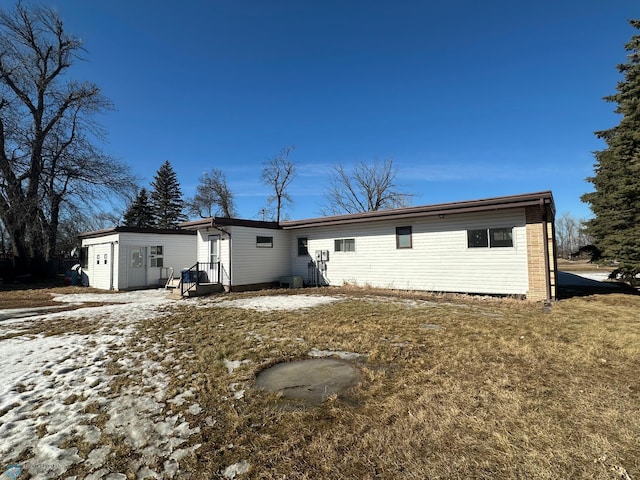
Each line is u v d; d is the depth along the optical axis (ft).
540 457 7.75
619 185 38.45
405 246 40.75
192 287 41.19
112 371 14.44
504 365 13.70
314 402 11.10
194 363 15.25
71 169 72.69
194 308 30.78
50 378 13.82
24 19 66.74
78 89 72.84
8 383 13.34
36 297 43.29
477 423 9.30
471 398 10.80
